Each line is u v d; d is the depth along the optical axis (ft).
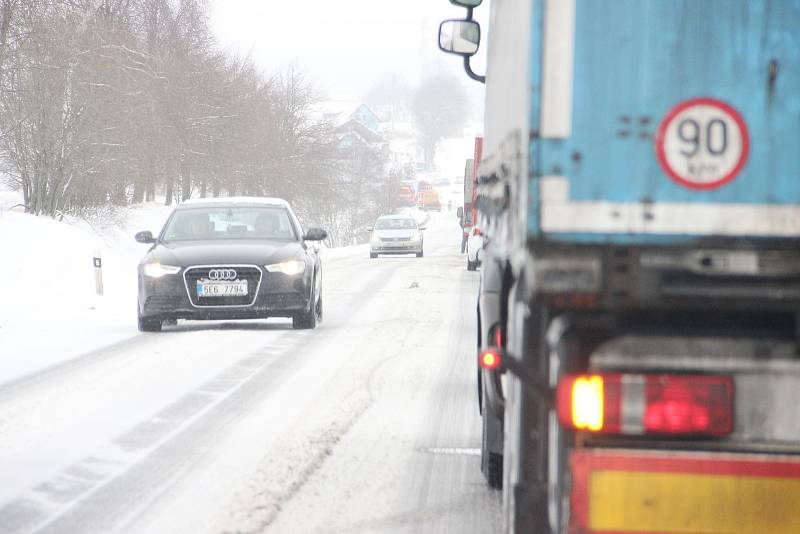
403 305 187.83
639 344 36.42
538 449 39.73
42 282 226.99
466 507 59.26
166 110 531.91
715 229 36.70
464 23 64.23
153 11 517.96
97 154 387.34
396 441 76.38
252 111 622.54
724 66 36.83
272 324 157.58
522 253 38.09
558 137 37.06
